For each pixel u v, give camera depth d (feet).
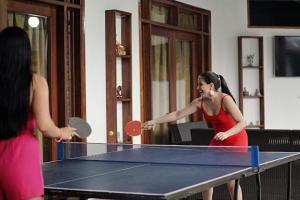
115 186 9.47
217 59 30.42
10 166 8.84
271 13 32.91
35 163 9.04
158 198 8.50
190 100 28.66
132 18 22.34
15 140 8.95
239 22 31.94
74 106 19.47
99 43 20.33
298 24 33.47
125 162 12.79
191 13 28.53
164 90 26.37
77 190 9.27
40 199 9.07
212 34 29.99
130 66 21.67
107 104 20.66
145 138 24.12
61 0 18.54
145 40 23.95
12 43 8.88
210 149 14.52
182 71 27.96
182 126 25.07
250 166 11.59
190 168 11.55
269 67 33.35
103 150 15.35
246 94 32.24
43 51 18.29
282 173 16.63
